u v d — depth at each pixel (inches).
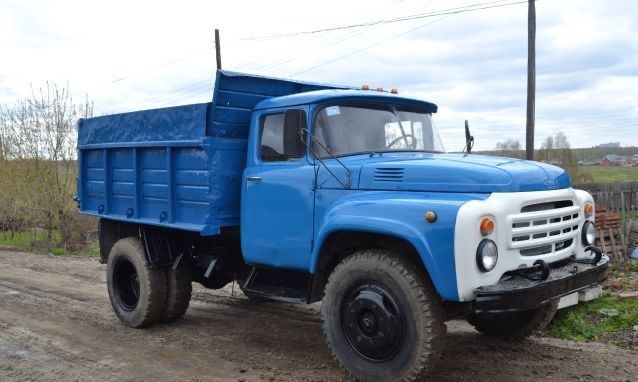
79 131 293.9
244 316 283.4
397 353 165.3
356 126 204.8
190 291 264.2
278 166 206.7
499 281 157.0
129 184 260.8
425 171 170.1
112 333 253.8
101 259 290.4
